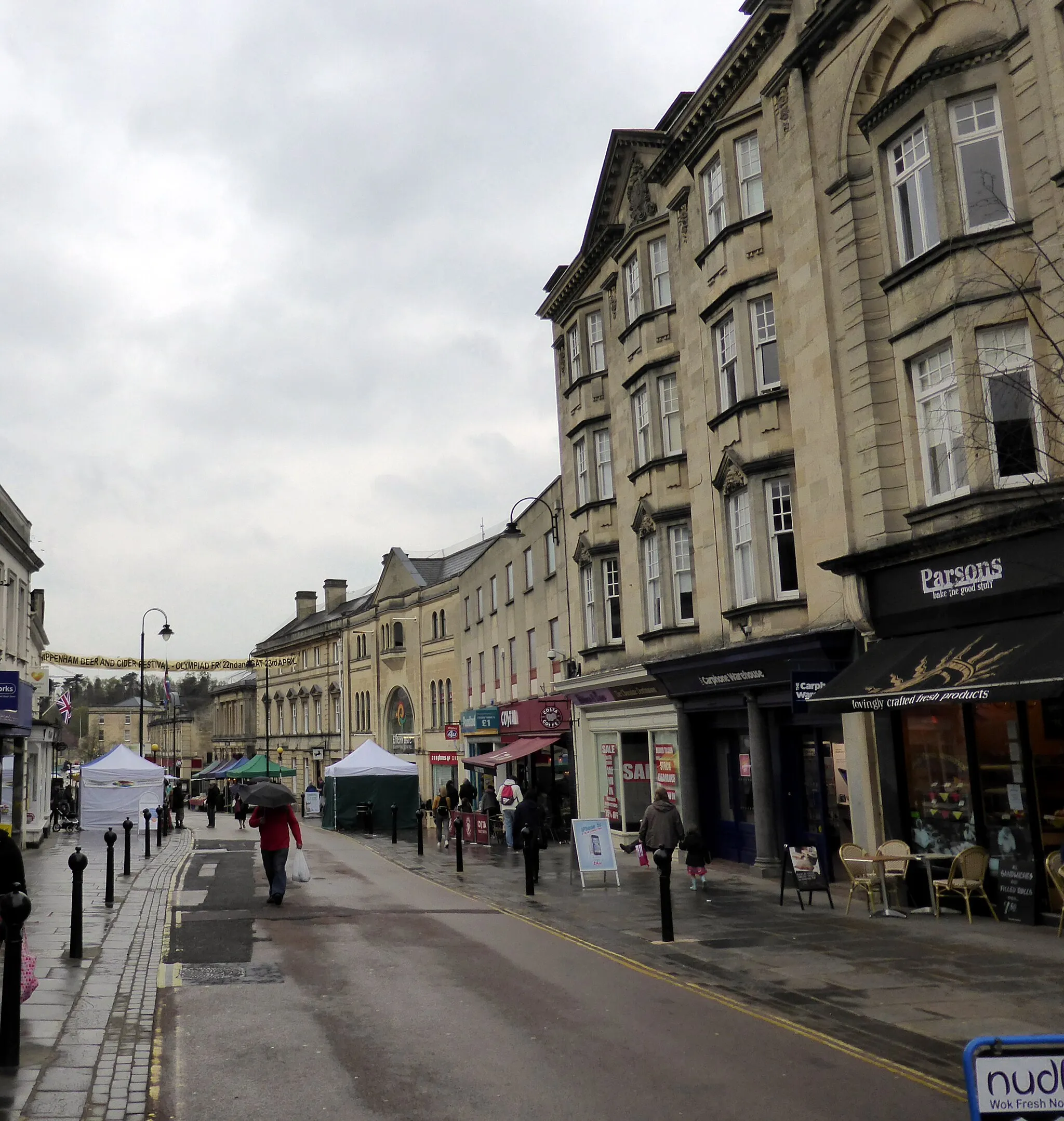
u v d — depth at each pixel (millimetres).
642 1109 6664
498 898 17266
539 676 34656
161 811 33219
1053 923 13023
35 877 19922
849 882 17875
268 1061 7742
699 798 22625
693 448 22672
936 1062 7547
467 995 9820
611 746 27938
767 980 10352
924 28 15641
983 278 13883
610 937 13062
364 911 15383
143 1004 9422
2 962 10938
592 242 28516
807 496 18297
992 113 14359
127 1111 6645
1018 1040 4113
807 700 15969
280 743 77750
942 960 11102
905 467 15891
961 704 14633
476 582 44062
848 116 16922
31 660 32281
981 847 13898
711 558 21750
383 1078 7328
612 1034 8422
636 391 25266
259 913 15055
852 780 16656
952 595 14477
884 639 16125
